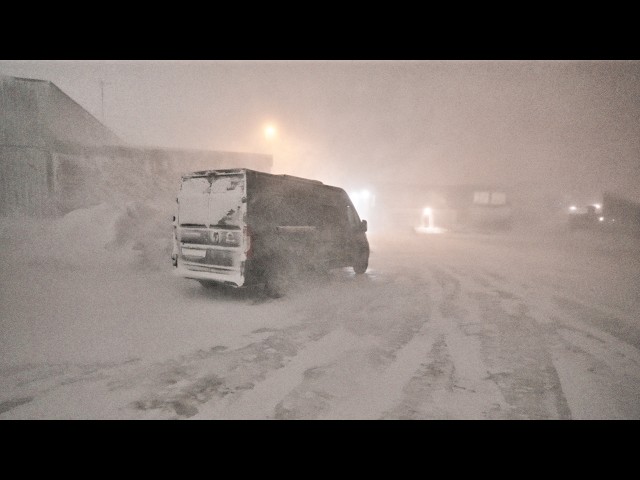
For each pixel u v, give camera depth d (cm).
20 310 512
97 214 922
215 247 649
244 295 699
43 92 1232
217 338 464
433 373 375
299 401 311
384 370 379
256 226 631
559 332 529
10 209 1214
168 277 792
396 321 563
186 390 324
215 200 652
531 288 877
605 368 401
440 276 1021
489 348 454
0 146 1202
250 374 360
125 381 337
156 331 479
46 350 399
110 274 735
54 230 860
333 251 856
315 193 814
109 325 488
